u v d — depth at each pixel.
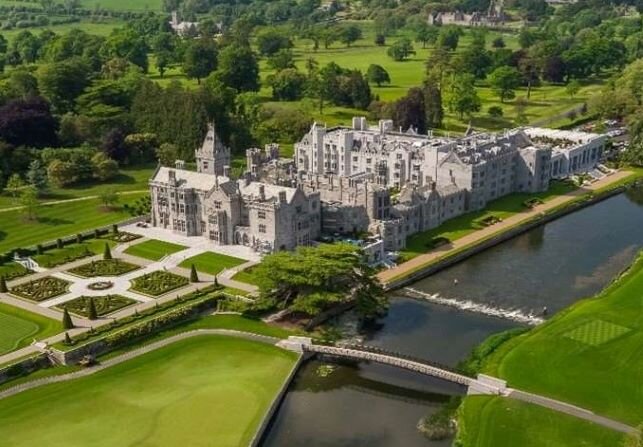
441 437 178.38
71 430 177.75
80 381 198.38
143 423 180.12
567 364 196.50
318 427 183.88
